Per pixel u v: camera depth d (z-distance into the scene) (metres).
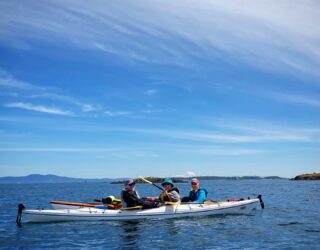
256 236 9.53
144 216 11.95
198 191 13.45
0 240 9.17
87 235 9.67
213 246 8.40
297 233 9.95
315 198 24.45
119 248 8.29
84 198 29.05
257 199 14.83
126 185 12.09
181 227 10.77
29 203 22.70
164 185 12.85
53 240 9.12
